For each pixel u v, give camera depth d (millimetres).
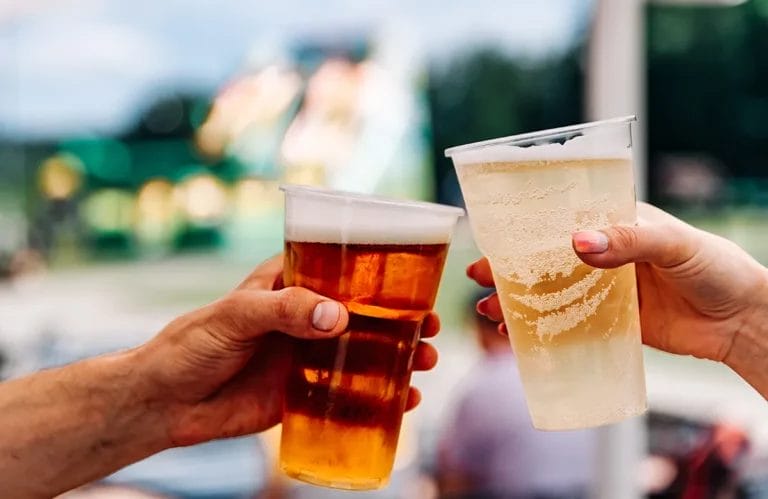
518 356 1118
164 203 3660
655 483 3309
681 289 1264
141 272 3658
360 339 1089
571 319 1068
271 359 1376
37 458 1313
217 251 3648
